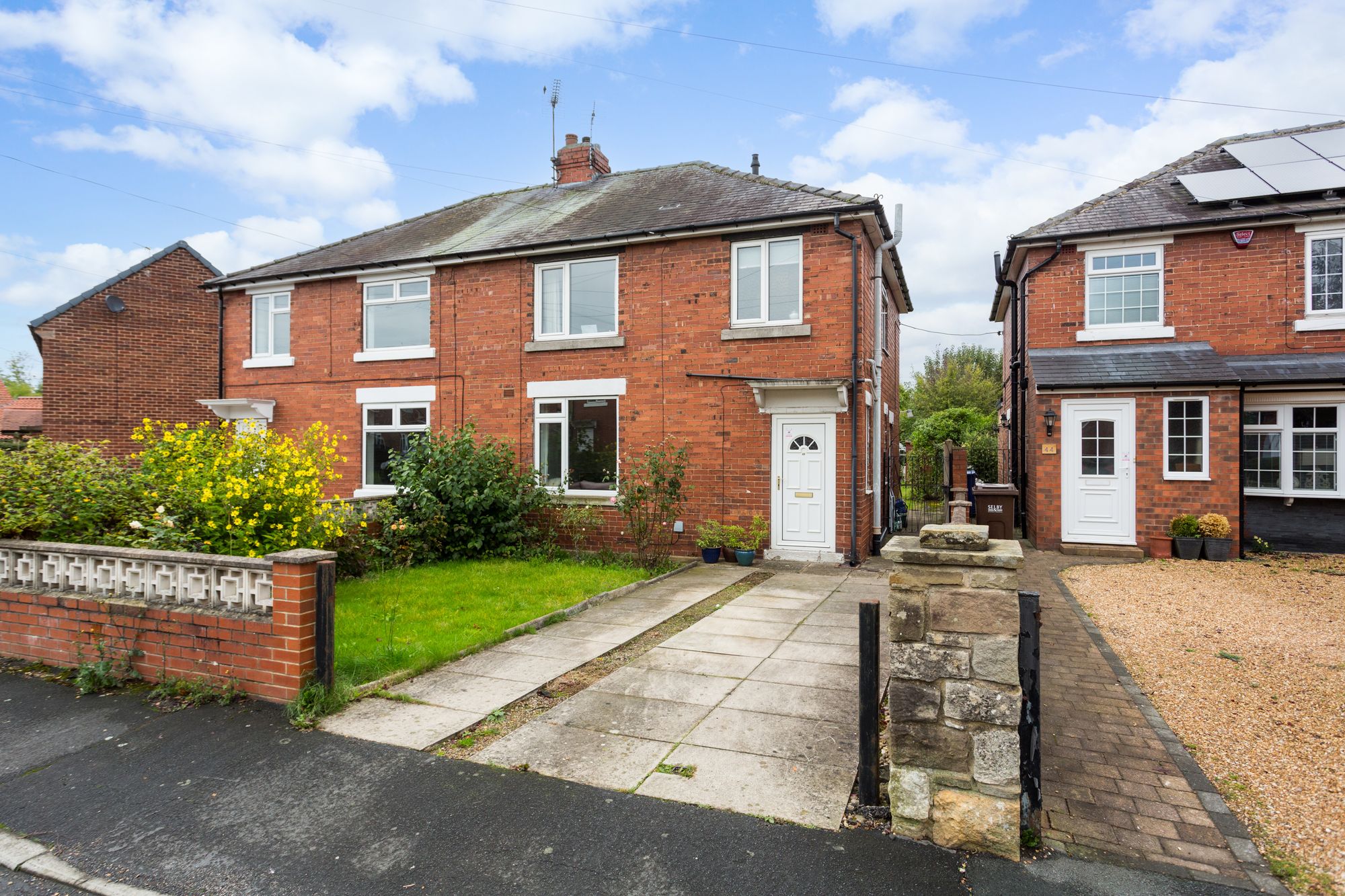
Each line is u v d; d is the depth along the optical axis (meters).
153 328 18.48
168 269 18.77
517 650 6.29
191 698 5.01
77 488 6.67
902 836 3.40
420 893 3.04
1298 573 9.73
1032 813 3.34
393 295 14.00
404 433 13.88
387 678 5.43
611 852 3.28
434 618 7.16
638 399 11.98
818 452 10.98
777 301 11.37
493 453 11.28
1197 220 11.62
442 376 13.44
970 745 3.32
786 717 4.76
